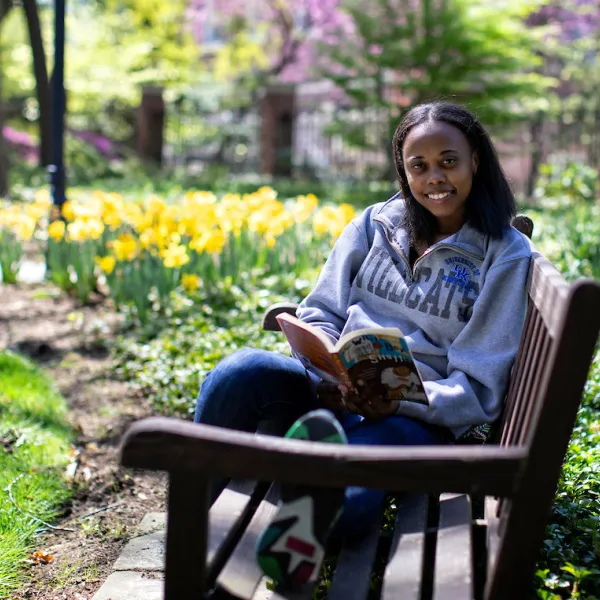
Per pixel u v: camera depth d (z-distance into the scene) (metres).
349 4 14.30
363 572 2.02
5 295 6.93
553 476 1.69
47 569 2.86
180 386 4.47
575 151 18.97
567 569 2.25
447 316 2.53
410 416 2.41
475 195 2.56
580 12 19.03
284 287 5.96
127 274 5.76
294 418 2.53
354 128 15.62
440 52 13.63
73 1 20.45
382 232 2.76
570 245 6.48
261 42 23.36
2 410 4.08
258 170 20.50
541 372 1.92
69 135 19.09
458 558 1.92
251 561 2.03
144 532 3.13
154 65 21.42
